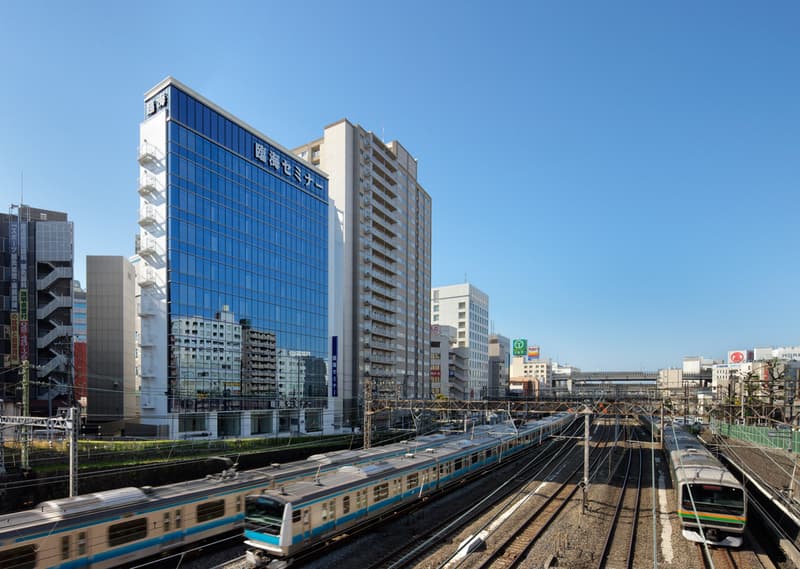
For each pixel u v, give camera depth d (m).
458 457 31.78
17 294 49.09
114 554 17.05
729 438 44.47
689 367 192.00
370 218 78.50
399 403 43.75
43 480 26.97
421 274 98.44
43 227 50.88
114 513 17.19
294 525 18.30
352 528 22.14
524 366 178.25
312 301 62.91
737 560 19.17
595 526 23.20
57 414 48.44
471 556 18.95
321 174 66.62
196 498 19.78
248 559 18.11
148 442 35.75
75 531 16.14
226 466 36.19
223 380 48.81
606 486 31.88
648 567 18.56
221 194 50.34
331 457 28.06
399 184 90.06
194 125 47.78
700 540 20.88
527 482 33.12
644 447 51.31
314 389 61.88
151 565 18.33
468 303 126.44
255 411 52.28
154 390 43.88
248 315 52.50
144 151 46.59
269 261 56.16
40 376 48.66
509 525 23.11
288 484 22.97
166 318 44.00
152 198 45.88
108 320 53.75
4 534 14.54
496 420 75.81
